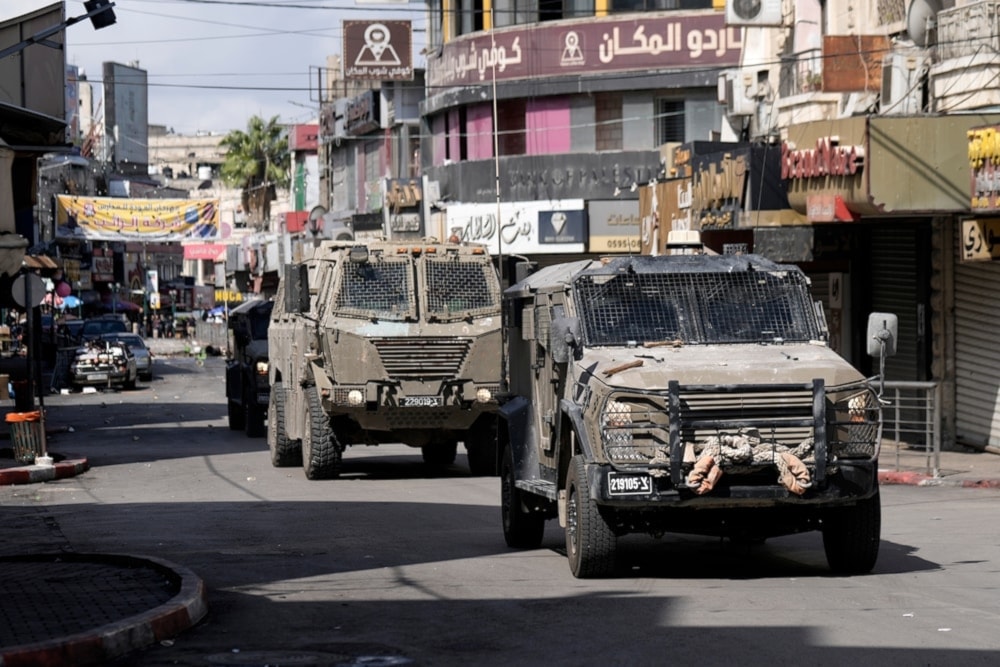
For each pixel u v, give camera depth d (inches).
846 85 1959.9
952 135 1697.8
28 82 2032.5
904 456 1809.8
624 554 1051.9
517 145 3395.7
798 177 1889.8
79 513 1406.3
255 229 7244.1
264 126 7170.3
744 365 892.6
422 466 1892.2
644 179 3225.9
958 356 1920.5
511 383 1144.8
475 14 3476.9
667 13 3206.2
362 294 1660.9
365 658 690.2
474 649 706.8
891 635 718.5
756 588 874.8
